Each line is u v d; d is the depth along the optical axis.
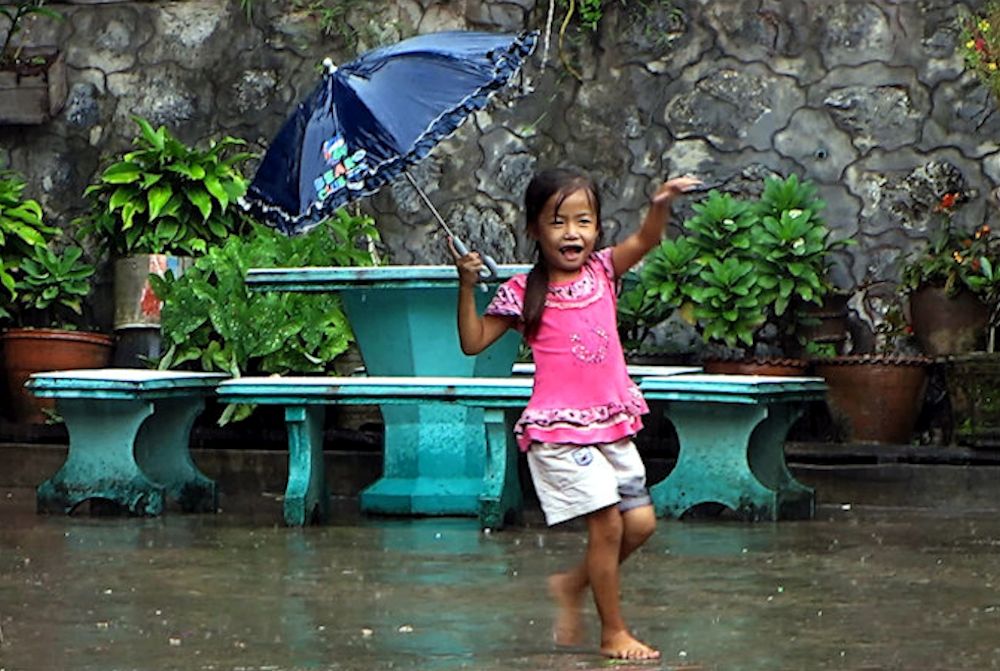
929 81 14.45
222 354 13.83
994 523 11.26
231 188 14.88
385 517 11.71
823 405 13.80
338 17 15.59
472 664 6.43
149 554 9.63
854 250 14.50
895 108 14.50
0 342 15.42
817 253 13.51
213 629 7.18
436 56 9.57
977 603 7.82
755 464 11.73
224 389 11.24
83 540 10.30
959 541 10.20
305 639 6.95
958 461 12.69
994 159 14.31
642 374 11.77
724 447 11.41
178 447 12.23
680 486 11.49
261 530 10.85
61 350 14.51
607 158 15.01
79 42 16.00
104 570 8.98
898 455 12.81
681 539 10.29
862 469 12.70
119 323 14.80
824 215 14.59
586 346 6.98
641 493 6.98
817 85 14.64
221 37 15.81
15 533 10.67
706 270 13.77
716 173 14.80
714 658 6.53
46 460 14.04
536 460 6.91
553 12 15.12
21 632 7.13
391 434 11.95
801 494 11.59
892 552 9.66
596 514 6.76
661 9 14.91
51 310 15.34
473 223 15.20
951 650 6.67
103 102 15.96
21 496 13.22
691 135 14.85
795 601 7.89
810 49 14.66
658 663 6.44
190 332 13.80
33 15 16.03
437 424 11.84
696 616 7.48
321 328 13.71
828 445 12.96
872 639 6.91
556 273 7.07
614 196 14.98
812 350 13.88
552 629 7.18
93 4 16.02
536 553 9.65
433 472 11.82
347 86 9.50
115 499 11.74
